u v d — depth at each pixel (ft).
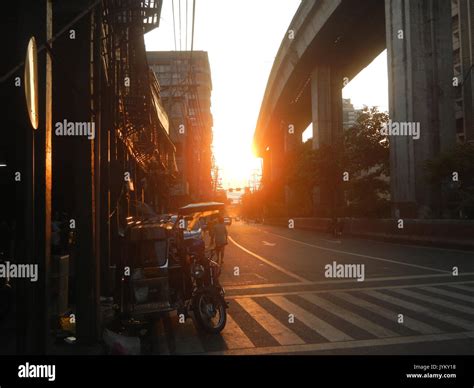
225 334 26.27
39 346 17.49
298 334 25.73
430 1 98.02
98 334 24.64
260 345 23.93
